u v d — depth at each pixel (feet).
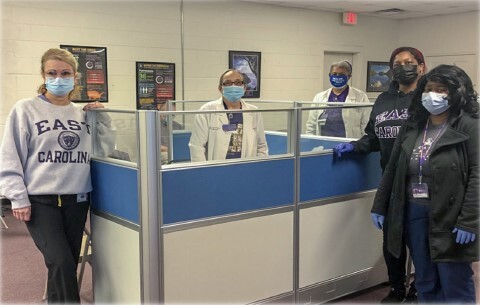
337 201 9.20
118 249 7.70
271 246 8.27
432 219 7.33
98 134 8.11
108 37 17.25
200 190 7.30
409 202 7.79
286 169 8.32
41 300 9.62
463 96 7.16
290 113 8.36
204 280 7.51
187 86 19.40
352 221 9.51
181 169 7.09
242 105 9.84
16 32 15.51
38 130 7.48
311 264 8.92
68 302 7.48
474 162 7.07
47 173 7.51
